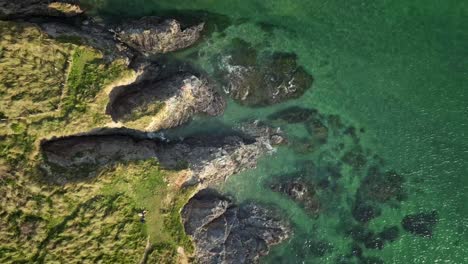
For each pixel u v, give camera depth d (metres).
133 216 26.89
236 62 30.27
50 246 24.97
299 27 30.62
